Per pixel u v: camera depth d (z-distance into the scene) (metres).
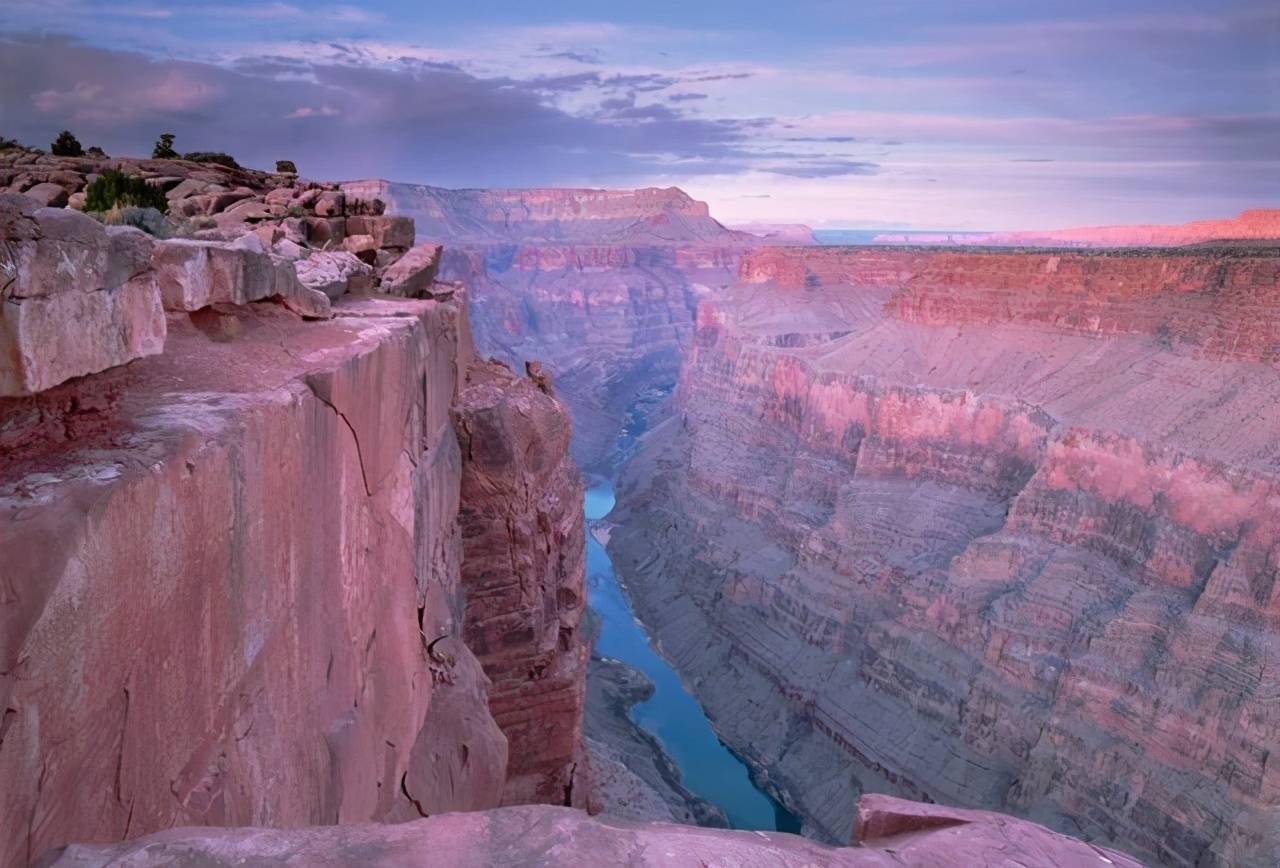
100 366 6.00
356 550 10.35
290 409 7.83
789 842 5.42
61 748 4.48
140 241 6.66
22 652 4.14
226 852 4.45
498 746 16.36
